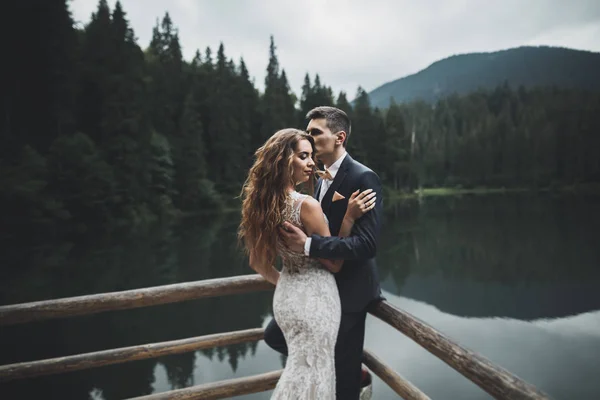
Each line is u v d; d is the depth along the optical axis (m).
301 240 1.52
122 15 49.03
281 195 1.57
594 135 98.38
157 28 71.94
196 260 21.44
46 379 8.70
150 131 40.56
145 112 40.59
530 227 37.66
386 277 20.70
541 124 106.94
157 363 9.42
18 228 23.08
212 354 9.91
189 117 47.78
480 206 64.44
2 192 22.34
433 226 39.66
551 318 14.23
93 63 39.12
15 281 16.19
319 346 1.52
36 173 25.72
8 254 21.25
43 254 21.44
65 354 9.86
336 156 1.78
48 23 33.44
